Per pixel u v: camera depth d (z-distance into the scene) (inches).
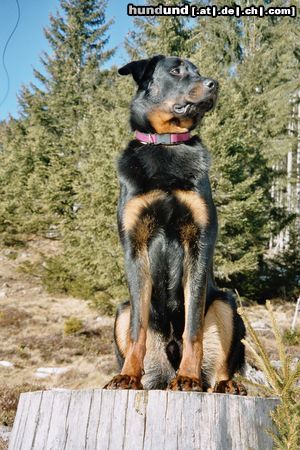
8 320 745.0
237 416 108.0
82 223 880.3
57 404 113.6
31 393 121.3
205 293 156.3
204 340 169.9
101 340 658.8
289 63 1222.3
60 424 111.6
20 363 555.8
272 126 1104.8
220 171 809.5
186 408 106.0
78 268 911.0
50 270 968.3
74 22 1605.6
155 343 170.6
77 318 779.4
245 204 821.2
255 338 99.9
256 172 962.7
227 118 860.0
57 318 781.9
